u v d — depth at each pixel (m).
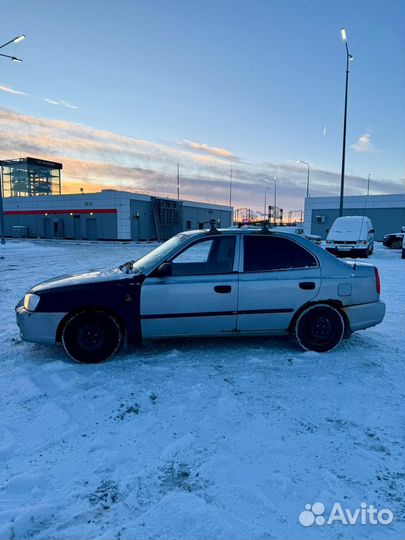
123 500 2.28
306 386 3.82
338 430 3.03
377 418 3.21
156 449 2.78
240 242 4.76
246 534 2.02
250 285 4.63
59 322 4.40
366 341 5.31
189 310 4.56
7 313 7.14
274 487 2.38
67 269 14.41
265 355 4.70
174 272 4.67
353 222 20.88
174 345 5.08
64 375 4.10
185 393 3.65
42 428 3.06
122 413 3.29
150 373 4.14
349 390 3.73
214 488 2.37
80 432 3.01
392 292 9.51
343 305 4.80
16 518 2.11
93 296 4.41
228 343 5.17
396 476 2.50
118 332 4.48
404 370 4.26
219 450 2.75
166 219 48.53
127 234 43.12
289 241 4.84
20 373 4.18
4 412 3.34
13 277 12.12
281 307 4.70
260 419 3.16
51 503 2.25
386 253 23.64
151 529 2.06
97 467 2.58
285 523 2.10
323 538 2.00
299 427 3.06
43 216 49.34
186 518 2.13
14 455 2.72
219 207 60.97
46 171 58.47
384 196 38.81
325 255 4.86
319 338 4.79
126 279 4.53
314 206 41.81
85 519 2.13
